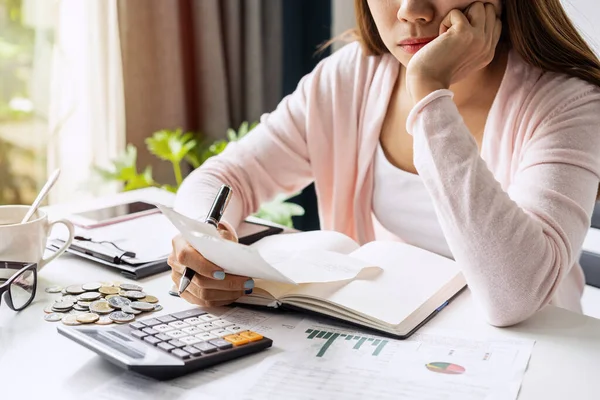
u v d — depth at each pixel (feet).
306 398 2.46
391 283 3.34
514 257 3.08
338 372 2.64
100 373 2.65
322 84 4.92
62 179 7.46
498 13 3.93
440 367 2.68
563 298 4.37
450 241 3.28
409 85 3.50
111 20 7.55
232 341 2.79
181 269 3.31
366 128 4.70
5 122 7.08
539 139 3.70
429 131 3.33
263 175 4.77
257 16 8.76
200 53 8.54
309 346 2.86
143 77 7.94
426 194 4.46
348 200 4.90
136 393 2.50
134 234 4.04
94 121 7.59
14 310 3.16
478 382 2.57
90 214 4.32
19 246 3.40
